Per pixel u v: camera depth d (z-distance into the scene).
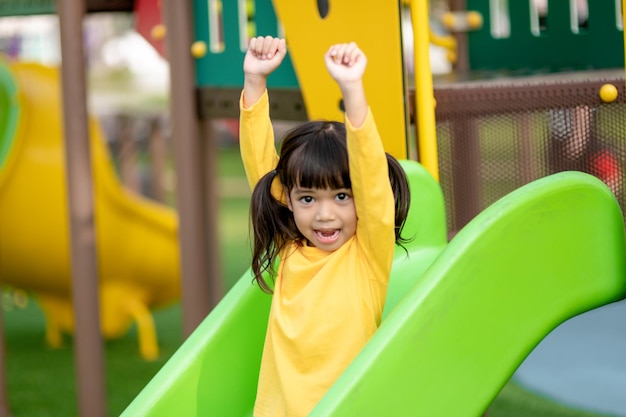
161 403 2.57
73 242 4.35
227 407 2.70
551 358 5.36
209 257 4.84
